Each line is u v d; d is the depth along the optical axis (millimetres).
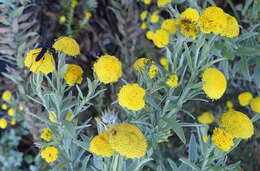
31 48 354
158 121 233
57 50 214
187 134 363
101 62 203
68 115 255
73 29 430
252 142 349
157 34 261
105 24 448
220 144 195
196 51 220
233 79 361
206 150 218
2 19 336
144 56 387
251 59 306
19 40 349
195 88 225
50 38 419
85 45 429
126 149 158
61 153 258
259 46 308
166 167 346
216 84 207
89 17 453
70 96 248
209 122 310
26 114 359
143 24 380
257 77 319
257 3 330
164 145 359
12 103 364
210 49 221
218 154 212
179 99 228
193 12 238
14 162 382
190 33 217
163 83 229
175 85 226
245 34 254
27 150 418
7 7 335
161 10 387
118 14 382
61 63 219
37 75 217
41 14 414
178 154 357
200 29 205
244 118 194
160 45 263
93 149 179
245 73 280
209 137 216
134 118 234
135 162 216
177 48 231
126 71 368
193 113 360
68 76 226
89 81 227
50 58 212
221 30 197
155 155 320
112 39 443
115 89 365
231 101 354
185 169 258
